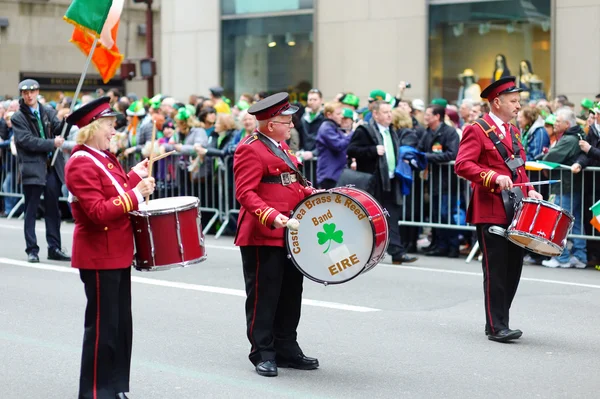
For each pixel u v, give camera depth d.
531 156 13.36
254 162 7.01
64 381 7.03
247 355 7.79
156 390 6.80
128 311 6.35
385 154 12.36
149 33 23.00
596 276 11.99
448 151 13.39
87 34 11.05
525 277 11.84
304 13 21.05
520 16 18.33
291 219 6.77
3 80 31.08
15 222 17.20
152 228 6.22
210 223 15.41
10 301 9.82
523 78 18.39
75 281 11.01
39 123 12.26
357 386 6.93
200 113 16.20
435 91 19.39
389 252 12.76
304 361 7.39
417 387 6.91
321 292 10.54
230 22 22.30
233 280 11.21
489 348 8.06
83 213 6.10
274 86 21.66
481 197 8.31
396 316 9.31
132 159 16.03
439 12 19.27
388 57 19.84
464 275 11.85
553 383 7.02
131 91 33.47
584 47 17.64
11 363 7.49
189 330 8.63
